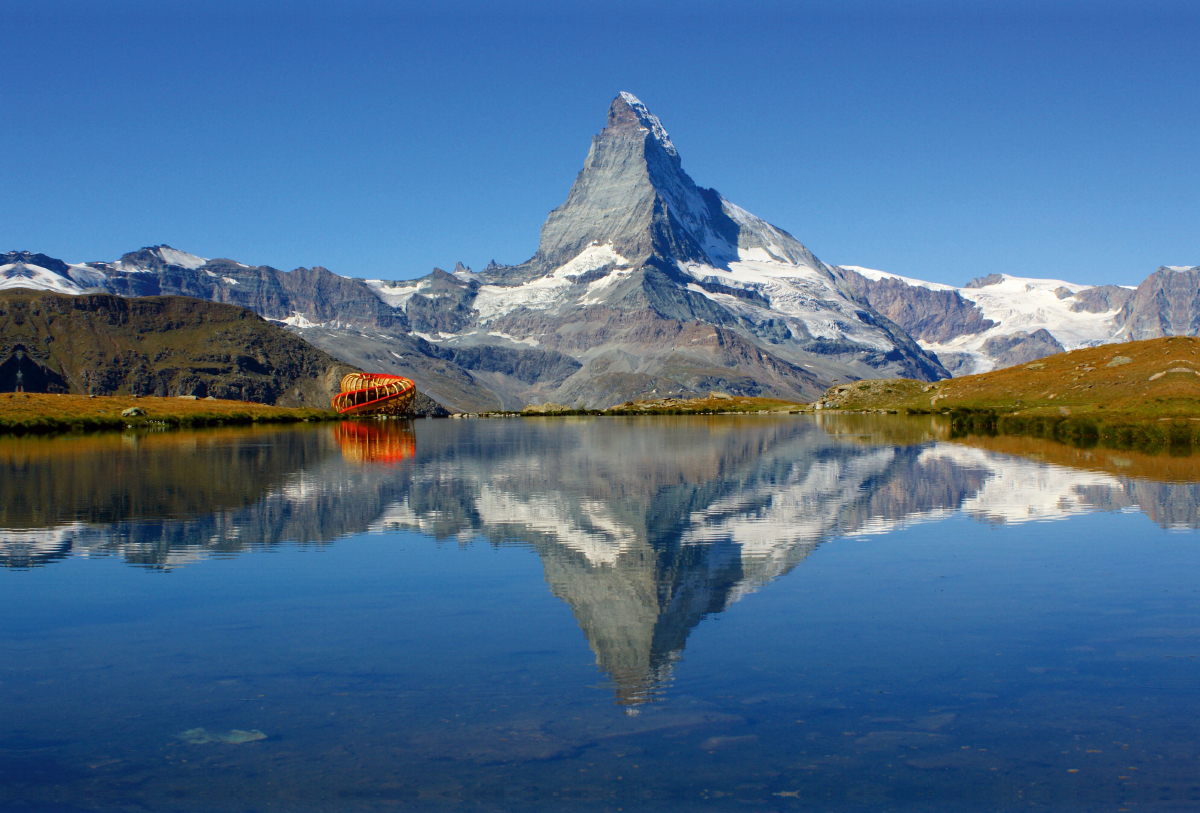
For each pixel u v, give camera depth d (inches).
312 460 3501.5
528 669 971.9
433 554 1566.2
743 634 1085.8
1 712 863.1
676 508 2098.9
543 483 2628.0
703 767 743.7
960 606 1203.2
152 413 7765.8
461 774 732.7
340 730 816.3
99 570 1448.1
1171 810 668.7
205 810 679.7
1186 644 1040.2
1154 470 2847.0
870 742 786.2
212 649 1043.3
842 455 3543.3
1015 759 754.2
